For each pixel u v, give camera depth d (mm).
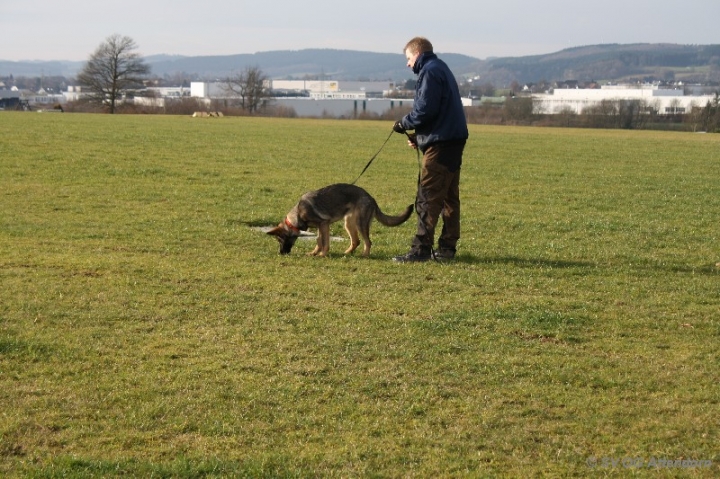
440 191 10648
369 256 11078
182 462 4922
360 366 6566
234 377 6250
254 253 10945
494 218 14898
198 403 5785
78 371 6289
